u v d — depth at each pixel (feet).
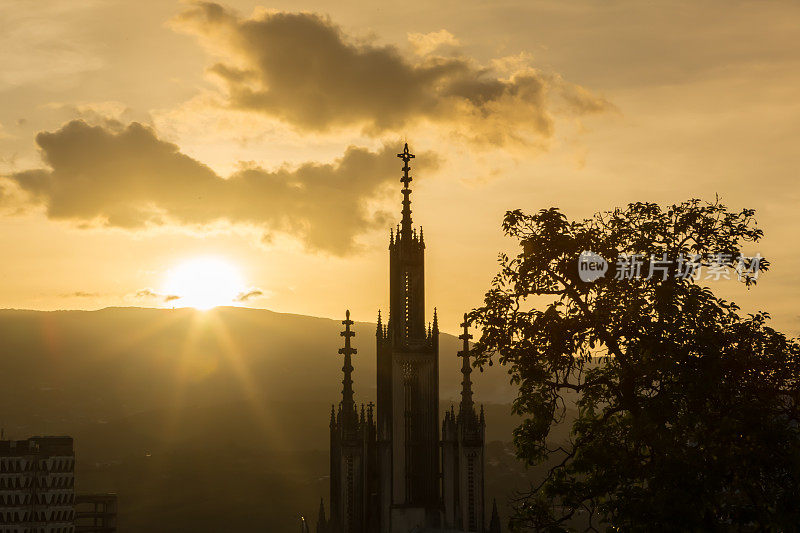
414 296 526.98
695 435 241.76
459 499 513.45
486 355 275.80
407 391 523.29
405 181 537.24
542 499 266.16
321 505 532.32
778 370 246.88
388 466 517.55
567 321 265.13
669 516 226.99
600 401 273.75
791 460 227.81
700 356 246.68
